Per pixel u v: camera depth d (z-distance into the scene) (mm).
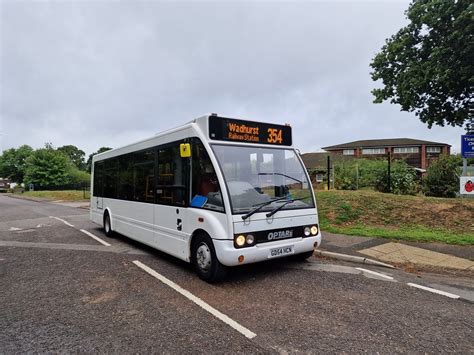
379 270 5574
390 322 3547
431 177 15602
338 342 3105
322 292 4504
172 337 3240
